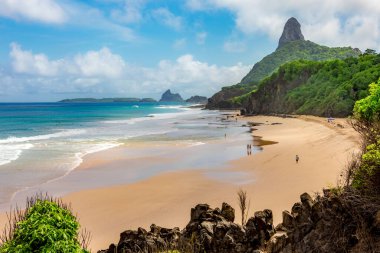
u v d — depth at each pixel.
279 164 41.81
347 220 11.91
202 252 12.68
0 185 34.41
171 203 28.55
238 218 23.44
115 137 74.00
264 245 12.63
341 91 112.50
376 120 17.42
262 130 86.06
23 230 7.16
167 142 65.06
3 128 98.56
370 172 13.20
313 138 64.06
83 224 24.31
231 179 35.66
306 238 12.38
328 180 32.28
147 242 13.19
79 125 108.62
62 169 41.72
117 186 34.09
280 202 27.20
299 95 140.75
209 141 66.06
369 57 134.62
